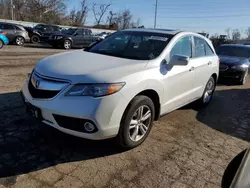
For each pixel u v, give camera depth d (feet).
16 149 10.25
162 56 11.98
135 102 10.10
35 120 12.91
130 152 10.82
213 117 16.55
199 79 15.64
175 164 10.30
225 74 28.32
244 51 32.40
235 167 7.39
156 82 11.08
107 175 9.16
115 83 9.30
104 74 9.50
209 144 12.44
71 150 10.55
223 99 21.67
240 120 16.52
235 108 19.21
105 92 9.07
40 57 38.78
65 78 9.30
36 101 9.68
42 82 9.72
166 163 10.29
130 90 9.73
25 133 11.57
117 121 9.55
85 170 9.32
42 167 9.27
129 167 9.77
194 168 10.17
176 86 12.92
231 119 16.55
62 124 9.36
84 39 61.46
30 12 143.64
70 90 9.12
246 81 32.35
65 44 58.08
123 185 8.70
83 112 8.91
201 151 11.63
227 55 31.89
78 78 9.22
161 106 12.04
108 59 11.44
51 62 11.00
